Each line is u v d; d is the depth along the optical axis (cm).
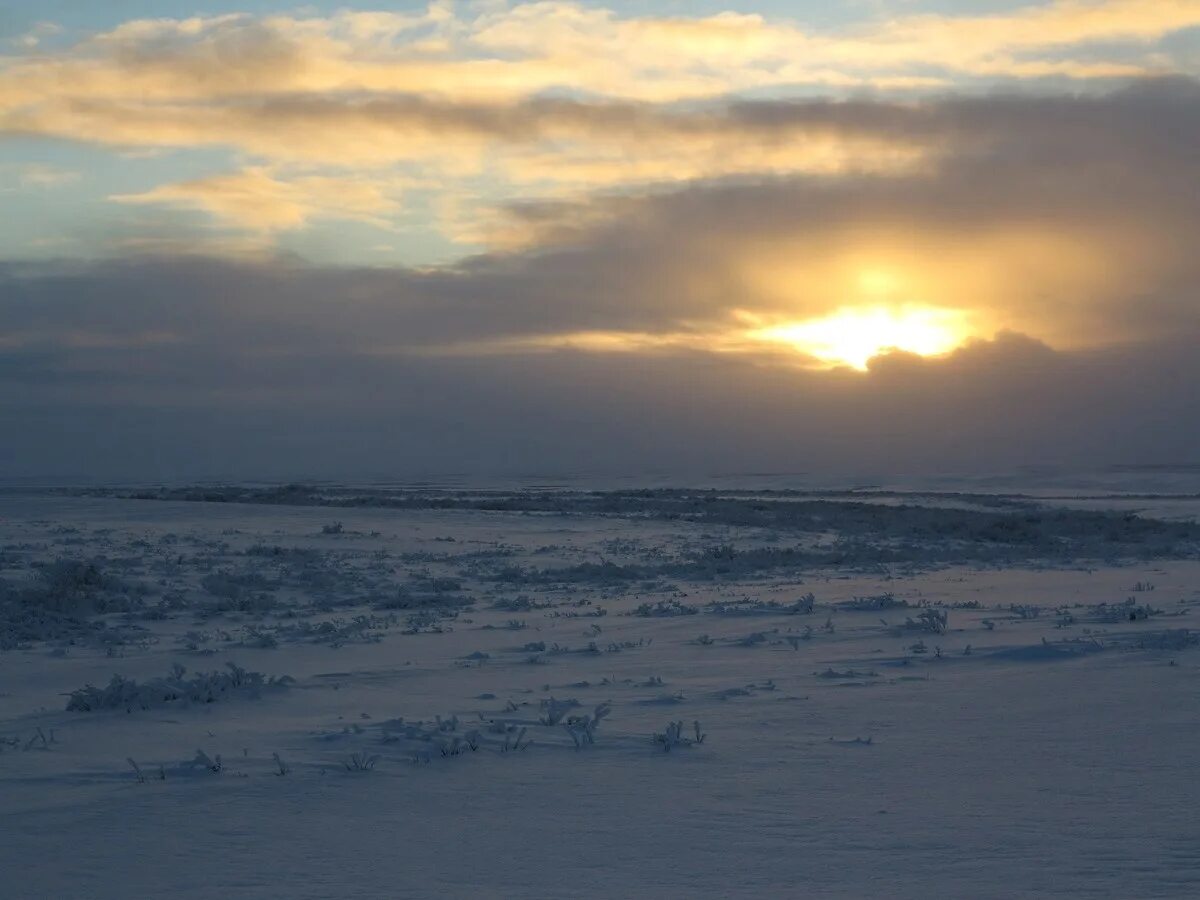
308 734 841
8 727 916
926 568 2764
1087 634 1288
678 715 890
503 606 2070
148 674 1269
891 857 506
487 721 870
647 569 2819
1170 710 839
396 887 480
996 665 1103
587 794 640
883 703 916
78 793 668
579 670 1187
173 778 699
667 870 496
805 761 712
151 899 471
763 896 458
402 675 1171
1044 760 696
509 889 475
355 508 5184
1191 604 1642
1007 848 514
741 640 1398
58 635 1702
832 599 1970
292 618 1962
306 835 565
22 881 499
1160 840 520
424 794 646
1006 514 5091
